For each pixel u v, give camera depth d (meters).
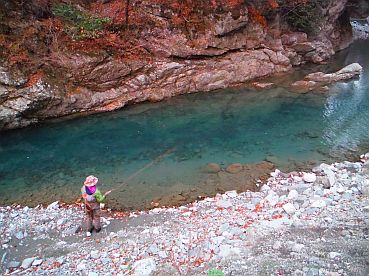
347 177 11.83
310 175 11.87
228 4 20.75
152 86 18.75
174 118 16.95
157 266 7.95
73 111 17.00
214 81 20.20
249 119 16.81
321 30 26.69
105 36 18.16
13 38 16.02
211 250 8.39
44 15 17.33
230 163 13.30
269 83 21.00
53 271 7.97
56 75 16.61
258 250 8.30
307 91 19.97
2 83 15.20
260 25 22.44
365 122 16.27
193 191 11.69
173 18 19.83
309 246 8.30
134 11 19.20
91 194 9.16
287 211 9.87
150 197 11.41
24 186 12.06
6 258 8.59
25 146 14.57
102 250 8.67
